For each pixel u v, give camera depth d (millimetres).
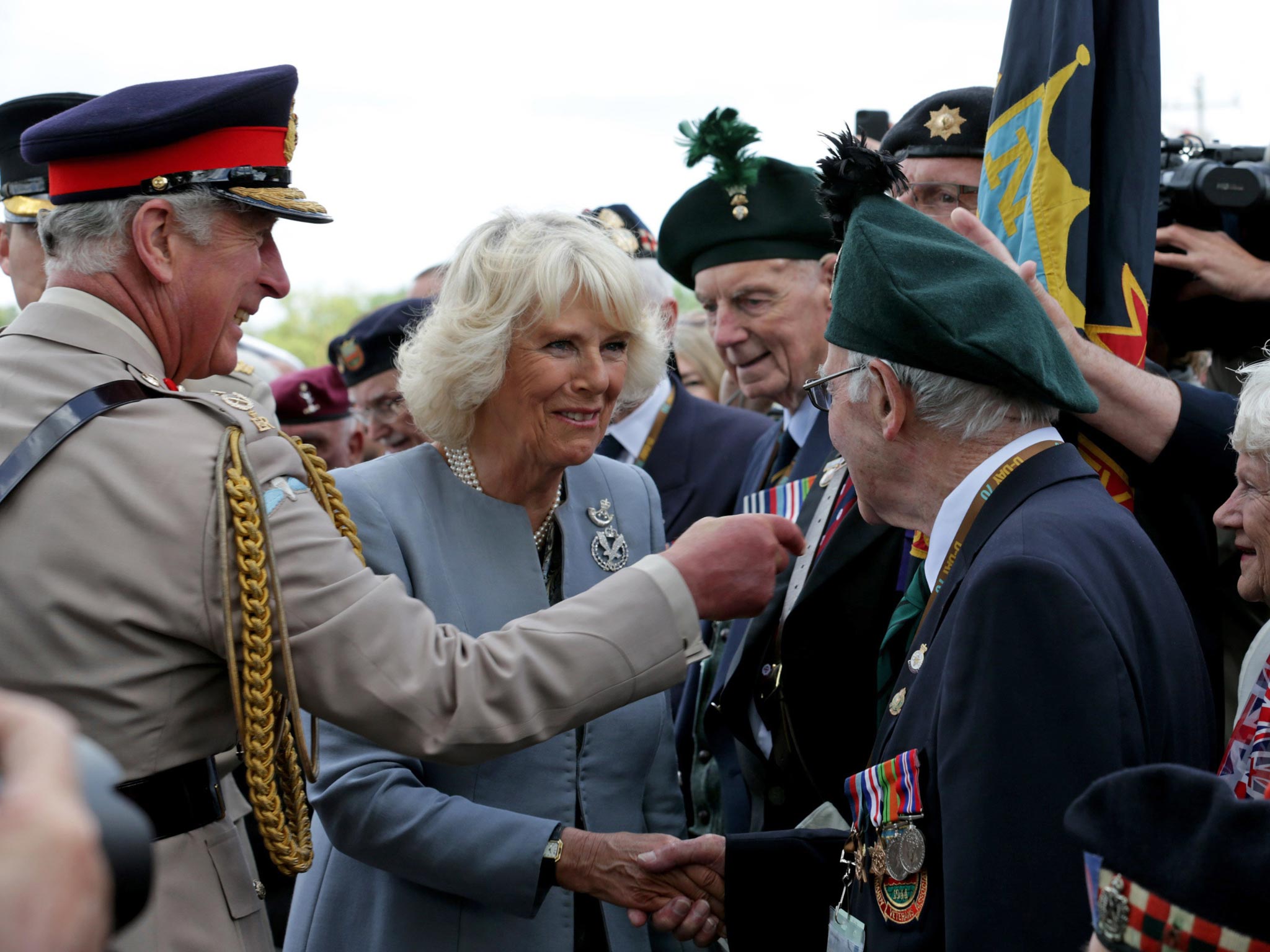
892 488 1891
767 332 3355
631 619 1825
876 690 2305
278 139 1897
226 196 1813
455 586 2207
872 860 1734
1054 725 1509
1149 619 1647
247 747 1711
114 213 1786
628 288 2164
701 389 5406
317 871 2301
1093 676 1514
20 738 724
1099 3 2338
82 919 677
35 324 1786
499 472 2285
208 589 1664
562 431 2207
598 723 2301
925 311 1722
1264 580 2029
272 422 1846
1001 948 1459
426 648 1769
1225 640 2584
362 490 2217
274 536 1723
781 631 2408
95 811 761
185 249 1817
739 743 2498
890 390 1793
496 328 2135
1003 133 2387
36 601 1616
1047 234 2285
